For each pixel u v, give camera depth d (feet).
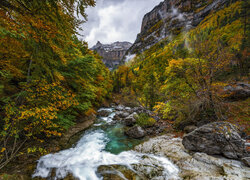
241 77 46.21
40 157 17.38
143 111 48.47
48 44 11.76
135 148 22.58
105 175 14.03
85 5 10.57
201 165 14.61
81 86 31.09
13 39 12.52
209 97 26.30
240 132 20.36
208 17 261.03
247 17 106.01
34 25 9.36
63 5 10.27
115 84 153.48
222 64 25.75
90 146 23.36
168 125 33.65
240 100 29.96
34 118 15.72
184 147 19.66
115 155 19.65
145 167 15.35
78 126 33.35
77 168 15.51
